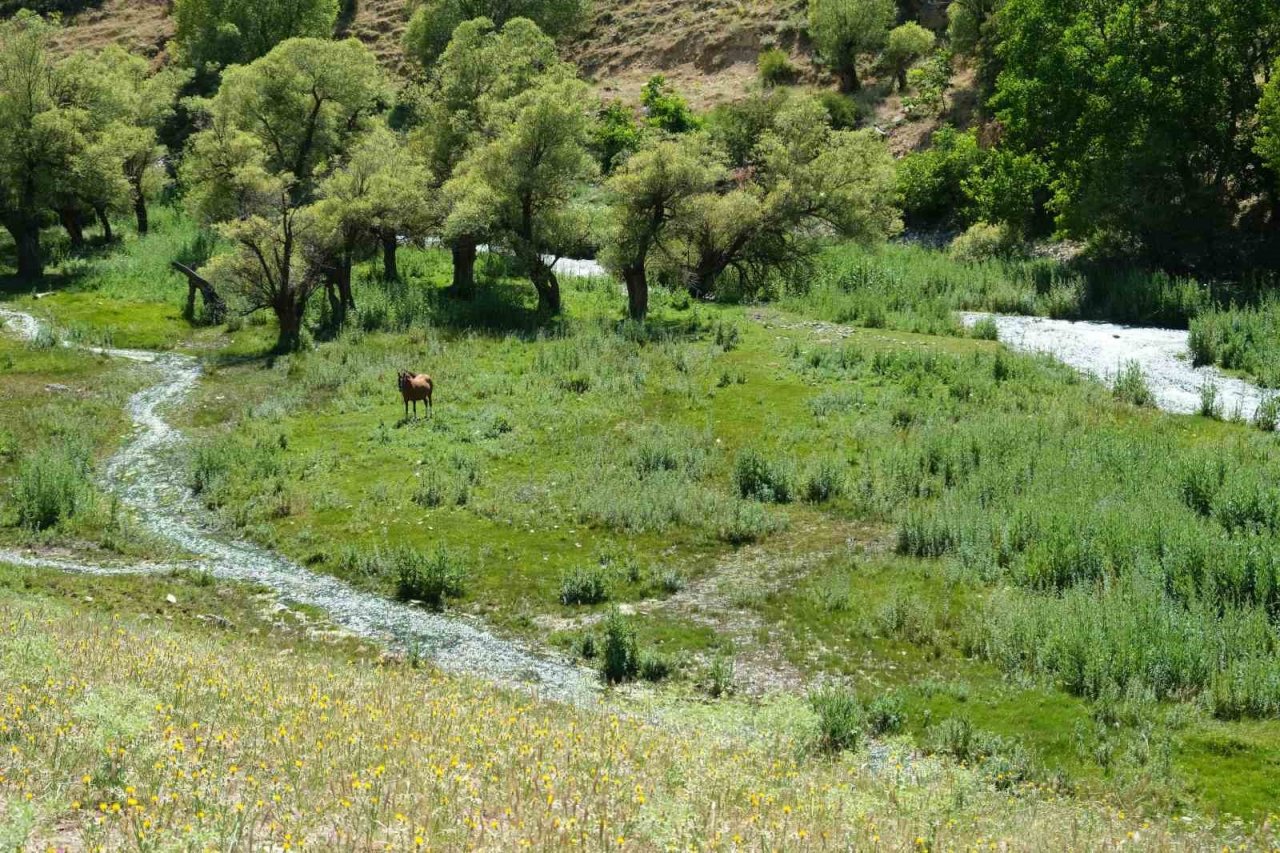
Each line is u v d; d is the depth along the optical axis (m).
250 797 9.11
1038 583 21.72
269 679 14.40
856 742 16.27
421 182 49.44
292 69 58.06
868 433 30.95
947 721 17.09
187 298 49.88
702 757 12.53
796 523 26.50
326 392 37.88
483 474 29.78
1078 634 18.61
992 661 19.23
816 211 46.09
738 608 22.27
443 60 56.62
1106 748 15.91
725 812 10.06
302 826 8.65
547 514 27.31
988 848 9.84
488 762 10.88
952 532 23.92
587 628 21.62
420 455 31.27
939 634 20.27
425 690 15.75
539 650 20.89
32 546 25.50
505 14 87.25
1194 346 36.34
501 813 9.38
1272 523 22.66
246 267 43.72
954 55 74.81
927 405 32.41
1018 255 52.88
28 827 7.82
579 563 24.69
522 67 56.28
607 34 95.50
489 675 19.41
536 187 45.41
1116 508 23.52
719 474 29.48
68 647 14.41
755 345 39.84
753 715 17.38
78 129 57.09
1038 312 45.34
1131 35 47.06
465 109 54.38
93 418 35.16
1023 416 30.72
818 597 22.19
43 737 10.11
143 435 34.47
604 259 44.78
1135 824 13.21
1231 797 14.61
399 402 36.16
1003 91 53.41
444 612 22.77
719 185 62.75
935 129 69.25
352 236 46.41
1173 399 32.59
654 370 37.44
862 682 18.89
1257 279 43.97
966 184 59.78
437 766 10.20
